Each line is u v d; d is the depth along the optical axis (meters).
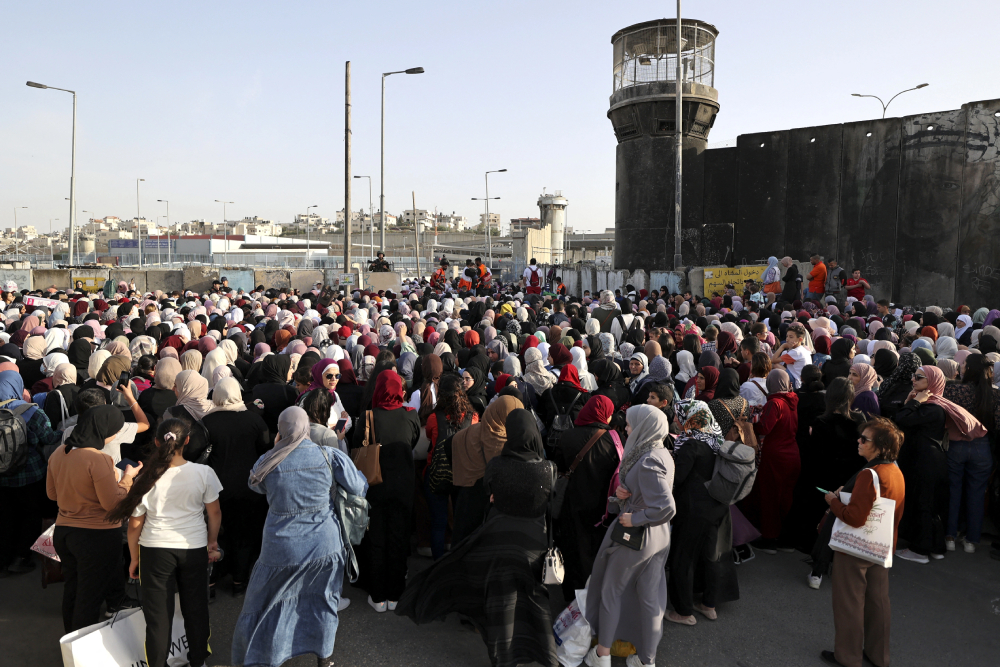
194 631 3.75
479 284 22.75
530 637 3.79
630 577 3.84
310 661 4.04
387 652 4.13
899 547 5.56
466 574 3.98
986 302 19.70
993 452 5.64
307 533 3.71
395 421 4.52
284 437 3.79
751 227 24.95
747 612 4.63
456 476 4.52
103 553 3.79
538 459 3.87
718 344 8.04
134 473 4.02
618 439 4.51
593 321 10.36
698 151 26.56
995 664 4.04
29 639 4.27
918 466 5.36
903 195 21.33
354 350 8.14
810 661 4.07
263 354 7.68
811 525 5.48
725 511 4.41
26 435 4.84
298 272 35.59
